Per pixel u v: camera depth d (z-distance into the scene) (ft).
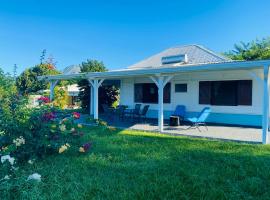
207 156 21.26
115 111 48.26
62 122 20.53
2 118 17.58
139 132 34.53
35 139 18.95
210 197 13.57
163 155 21.74
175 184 15.16
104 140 28.14
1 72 21.85
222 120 43.24
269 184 15.15
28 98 19.70
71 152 21.58
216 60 48.29
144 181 15.74
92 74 42.86
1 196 12.97
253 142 27.14
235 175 16.53
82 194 13.75
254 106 39.83
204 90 45.09
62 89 28.14
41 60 39.96
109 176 16.58
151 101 52.70
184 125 41.93
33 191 13.41
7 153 16.38
